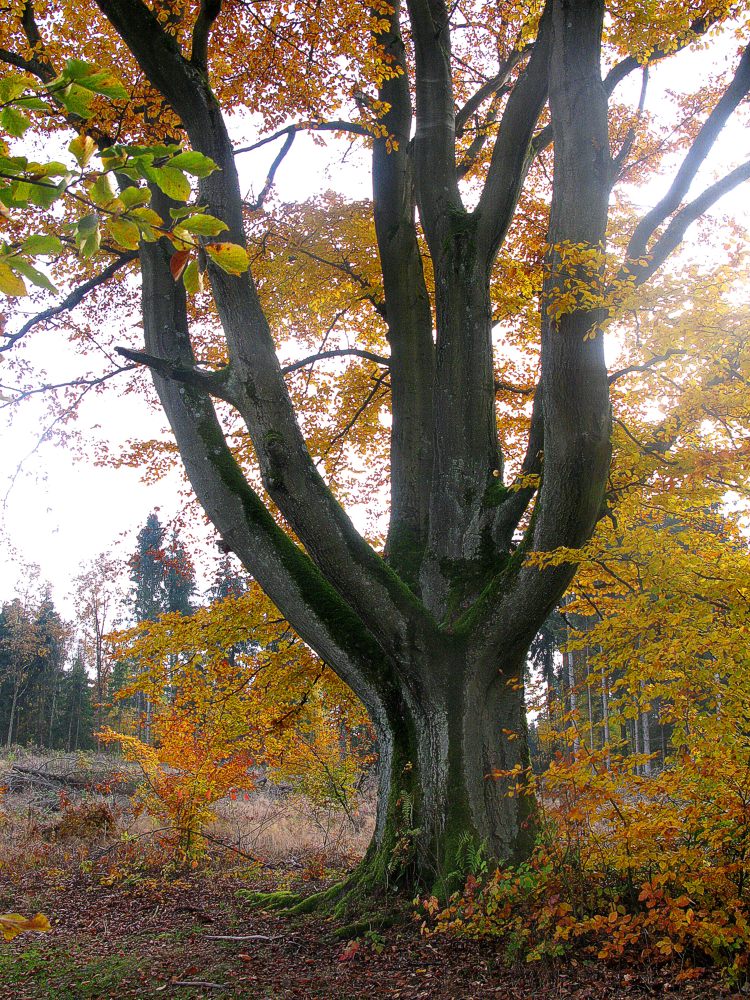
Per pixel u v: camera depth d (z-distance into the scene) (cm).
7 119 136
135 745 1059
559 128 636
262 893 769
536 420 740
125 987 534
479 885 591
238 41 786
